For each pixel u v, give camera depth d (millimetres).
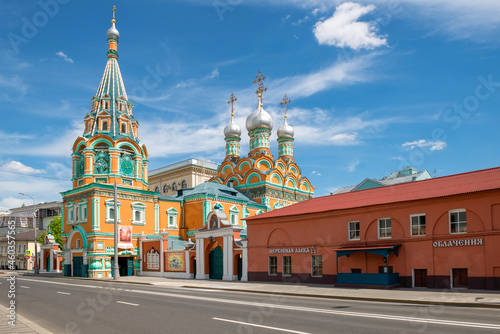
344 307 18203
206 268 42375
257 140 75125
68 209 53156
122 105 55750
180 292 26812
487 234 24797
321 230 33281
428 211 27516
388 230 29797
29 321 15273
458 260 25938
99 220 48312
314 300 21719
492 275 24438
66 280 42938
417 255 27781
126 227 50156
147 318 15422
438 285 26609
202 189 60188
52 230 77875
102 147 52406
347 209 31641
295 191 73562
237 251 39625
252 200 67688
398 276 28406
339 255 30844
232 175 72062
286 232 35875
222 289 30391
